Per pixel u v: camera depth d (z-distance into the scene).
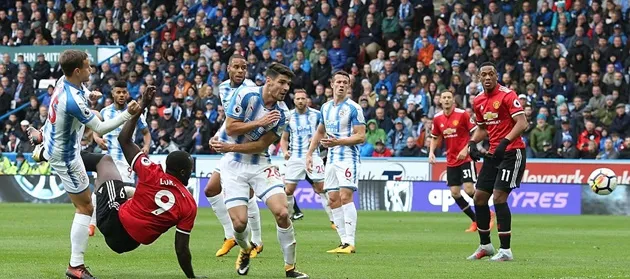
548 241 22.47
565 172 36.00
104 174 13.77
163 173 13.30
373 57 43.28
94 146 38.81
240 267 14.52
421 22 43.66
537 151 36.81
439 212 35.69
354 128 19.64
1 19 49.97
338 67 42.66
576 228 27.27
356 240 22.38
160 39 46.81
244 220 14.16
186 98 41.41
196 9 48.19
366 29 43.56
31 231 23.62
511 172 17.31
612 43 39.66
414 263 16.72
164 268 15.47
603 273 15.14
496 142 17.69
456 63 39.44
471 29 41.91
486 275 14.73
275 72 13.76
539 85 38.53
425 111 39.16
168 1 48.91
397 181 36.94
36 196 39.91
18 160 40.88
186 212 13.33
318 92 40.56
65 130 13.45
